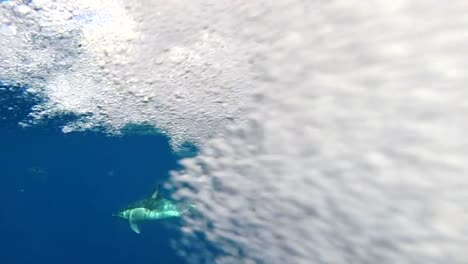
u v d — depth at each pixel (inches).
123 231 411.5
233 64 151.4
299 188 177.9
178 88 176.9
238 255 241.3
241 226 225.5
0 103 247.3
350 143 145.2
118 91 195.0
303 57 132.0
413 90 118.6
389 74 119.3
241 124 179.6
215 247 253.3
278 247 215.0
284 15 123.3
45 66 194.2
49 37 168.1
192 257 276.7
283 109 155.7
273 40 133.0
